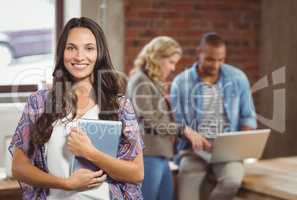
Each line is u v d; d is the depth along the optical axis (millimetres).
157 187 3523
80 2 3586
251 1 4527
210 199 3627
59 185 1964
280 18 4527
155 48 3578
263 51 4555
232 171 3562
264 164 3965
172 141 3592
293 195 3109
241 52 4527
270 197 3324
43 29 3531
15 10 3465
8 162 3082
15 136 2074
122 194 2078
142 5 4219
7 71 3439
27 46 3486
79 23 2119
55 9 3557
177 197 3738
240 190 3611
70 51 2086
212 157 3559
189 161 3697
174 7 4344
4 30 3436
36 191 2062
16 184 2953
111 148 2018
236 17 4527
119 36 4137
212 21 4473
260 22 4562
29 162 2039
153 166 3500
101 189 2010
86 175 1970
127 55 4199
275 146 4480
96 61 2121
